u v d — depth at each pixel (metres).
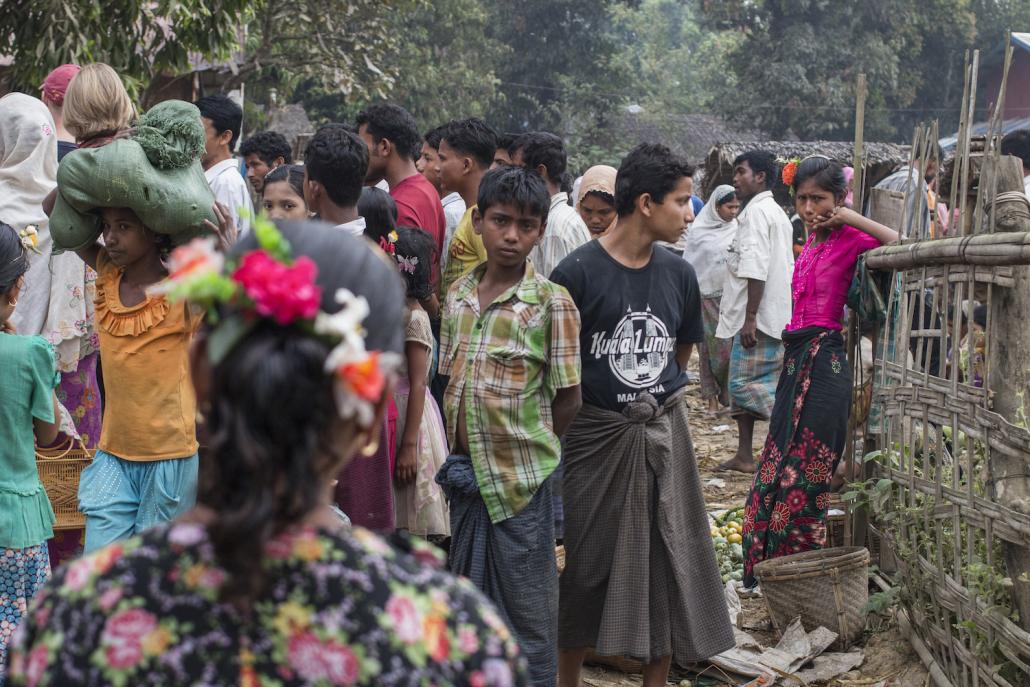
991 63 26.98
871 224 4.98
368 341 1.41
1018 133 6.81
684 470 4.06
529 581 3.62
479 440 3.60
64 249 3.79
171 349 3.65
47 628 1.34
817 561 4.74
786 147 18.45
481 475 3.59
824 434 5.01
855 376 5.40
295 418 1.27
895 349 4.77
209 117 5.88
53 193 4.11
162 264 3.72
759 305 7.25
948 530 4.15
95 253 3.82
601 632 3.89
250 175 7.69
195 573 1.31
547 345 3.64
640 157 3.90
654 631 3.95
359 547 1.35
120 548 1.36
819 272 5.11
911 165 4.94
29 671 1.33
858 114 5.43
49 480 4.46
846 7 31.47
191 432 3.73
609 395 3.89
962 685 4.03
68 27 7.86
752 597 5.33
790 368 5.16
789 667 4.50
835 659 4.62
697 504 4.09
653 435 3.90
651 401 3.90
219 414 1.29
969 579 3.85
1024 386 3.69
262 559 1.28
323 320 1.29
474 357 3.63
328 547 1.33
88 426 4.98
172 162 3.62
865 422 5.37
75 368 4.83
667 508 3.92
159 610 1.30
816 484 5.03
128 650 1.29
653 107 34.94
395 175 5.58
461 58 29.80
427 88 27.67
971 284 3.93
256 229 1.31
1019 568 3.62
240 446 1.25
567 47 34.59
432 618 1.34
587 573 3.94
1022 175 4.03
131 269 3.71
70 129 3.86
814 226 5.12
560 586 3.99
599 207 5.78
